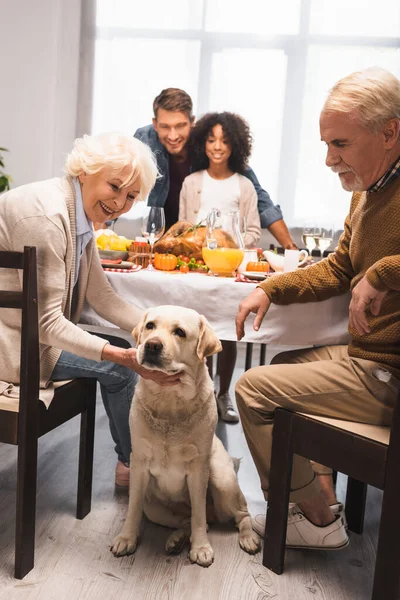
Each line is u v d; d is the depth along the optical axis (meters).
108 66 4.63
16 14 4.60
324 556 1.75
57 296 1.63
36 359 1.51
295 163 4.64
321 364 1.62
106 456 2.40
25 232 1.58
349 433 1.44
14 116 4.73
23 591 1.49
